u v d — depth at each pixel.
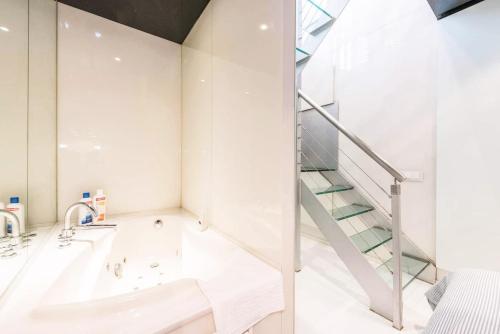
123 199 1.65
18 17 1.13
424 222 1.70
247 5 1.00
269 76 0.88
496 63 1.36
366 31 2.03
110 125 1.58
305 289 1.57
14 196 1.11
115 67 1.59
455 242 1.52
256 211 0.96
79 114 1.46
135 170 1.69
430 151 1.67
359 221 2.09
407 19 1.77
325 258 2.08
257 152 0.95
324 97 2.38
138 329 0.51
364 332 1.17
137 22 1.59
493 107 1.38
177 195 1.89
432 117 1.66
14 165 1.13
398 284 1.19
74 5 1.41
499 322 0.56
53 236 1.18
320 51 2.40
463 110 1.48
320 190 1.85
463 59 1.48
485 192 1.41
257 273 0.80
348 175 2.21
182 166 1.88
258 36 0.94
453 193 1.52
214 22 1.30
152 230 1.56
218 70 1.26
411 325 1.22
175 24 1.60
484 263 1.41
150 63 1.73
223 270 0.83
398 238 1.20
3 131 1.08
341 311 1.33
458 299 0.71
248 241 1.01
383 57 1.92
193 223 1.44
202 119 1.49
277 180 0.85
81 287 0.93
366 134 2.05
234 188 1.11
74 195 1.45
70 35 1.42
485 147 1.40
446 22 1.54
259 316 0.72
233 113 1.12
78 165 1.46
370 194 2.04
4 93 1.08
